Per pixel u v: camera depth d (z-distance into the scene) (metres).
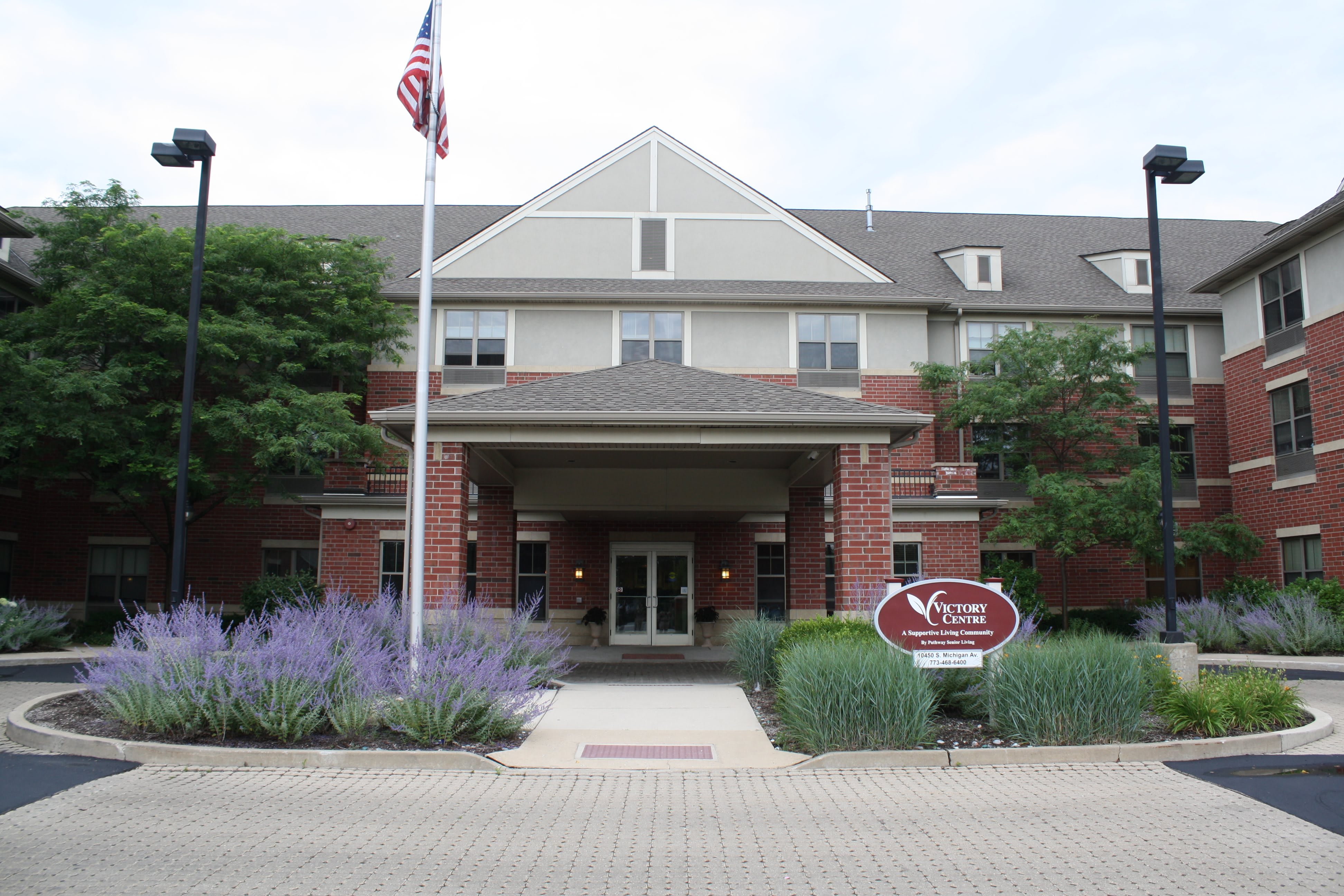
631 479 17.28
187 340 13.40
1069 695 8.65
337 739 8.58
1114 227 31.42
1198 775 7.64
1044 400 22.84
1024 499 24.77
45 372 17.59
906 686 8.48
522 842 5.79
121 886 4.87
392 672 9.40
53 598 23.08
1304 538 21.41
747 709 11.02
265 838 5.77
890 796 7.02
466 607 12.94
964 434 24.61
